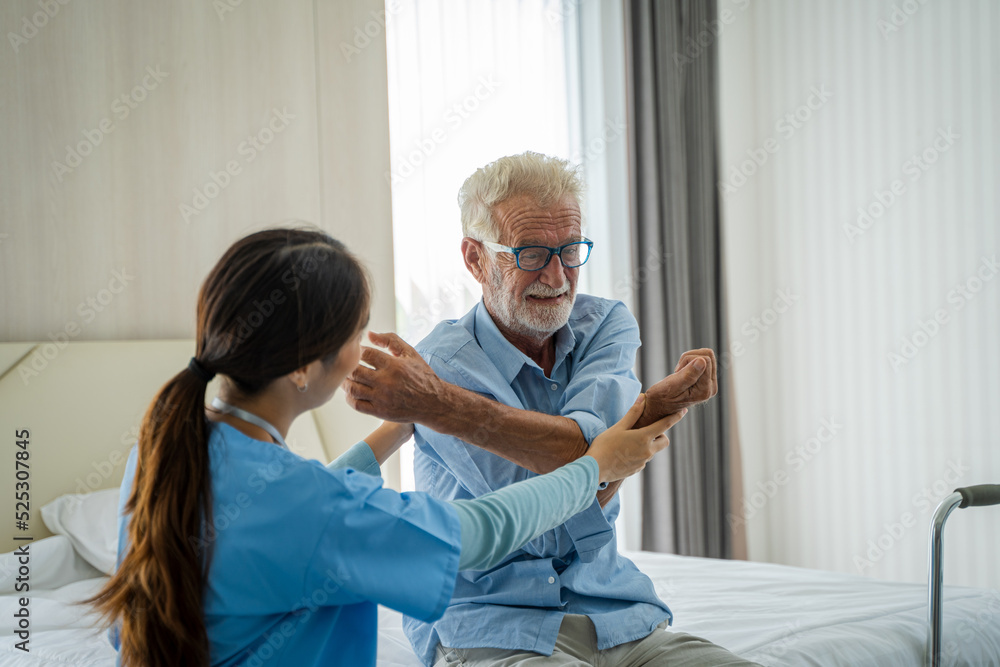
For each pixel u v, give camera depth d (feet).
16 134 6.82
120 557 2.84
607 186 11.37
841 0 11.43
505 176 3.91
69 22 7.12
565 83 11.24
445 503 2.76
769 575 6.69
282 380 2.74
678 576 6.75
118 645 2.83
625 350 4.23
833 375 11.57
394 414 3.27
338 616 2.78
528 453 3.47
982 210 10.09
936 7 10.48
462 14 10.12
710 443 11.87
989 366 10.05
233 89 8.10
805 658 4.41
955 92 10.32
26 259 6.84
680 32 11.91
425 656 3.87
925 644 4.86
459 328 4.12
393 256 9.22
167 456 2.52
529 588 3.68
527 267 3.87
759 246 12.41
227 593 2.49
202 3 7.93
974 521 10.12
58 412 6.70
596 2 11.32
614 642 3.57
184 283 7.73
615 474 3.47
